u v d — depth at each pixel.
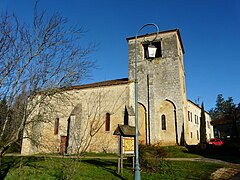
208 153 22.98
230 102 78.69
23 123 7.38
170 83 26.59
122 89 25.31
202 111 33.09
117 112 24.67
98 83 28.02
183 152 22.00
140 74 28.09
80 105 26.12
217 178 11.09
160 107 26.33
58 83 8.34
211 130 51.03
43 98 8.00
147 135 25.81
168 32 28.33
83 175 10.67
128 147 12.33
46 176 10.06
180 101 25.64
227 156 21.14
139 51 29.02
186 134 26.61
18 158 15.02
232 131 46.44
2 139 7.38
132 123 23.25
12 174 10.43
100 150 23.97
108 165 14.09
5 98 7.29
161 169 12.29
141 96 27.30
